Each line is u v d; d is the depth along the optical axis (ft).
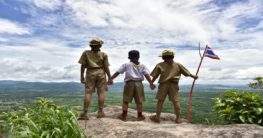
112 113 26.21
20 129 16.35
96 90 23.91
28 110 18.39
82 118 22.56
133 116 25.79
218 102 25.57
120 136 18.44
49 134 15.88
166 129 18.90
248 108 23.94
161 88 23.75
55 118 16.83
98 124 21.24
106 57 24.12
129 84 23.67
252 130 17.46
